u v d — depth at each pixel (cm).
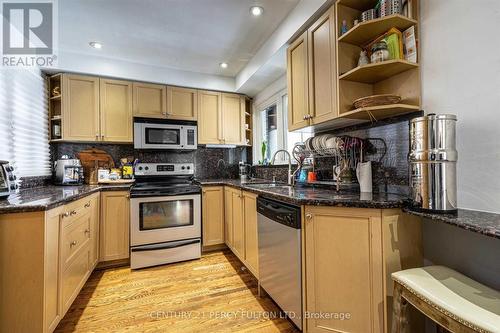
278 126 306
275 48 229
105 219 252
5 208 122
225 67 314
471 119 116
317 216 138
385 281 120
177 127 313
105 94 289
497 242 109
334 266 133
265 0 189
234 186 261
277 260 164
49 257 135
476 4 114
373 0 157
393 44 143
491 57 109
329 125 190
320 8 172
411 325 125
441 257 128
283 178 278
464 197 119
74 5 189
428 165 112
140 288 210
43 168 269
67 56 267
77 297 195
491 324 72
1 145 199
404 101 148
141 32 231
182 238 277
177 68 317
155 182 313
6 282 124
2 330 123
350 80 165
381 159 165
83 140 278
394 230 123
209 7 195
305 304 142
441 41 129
